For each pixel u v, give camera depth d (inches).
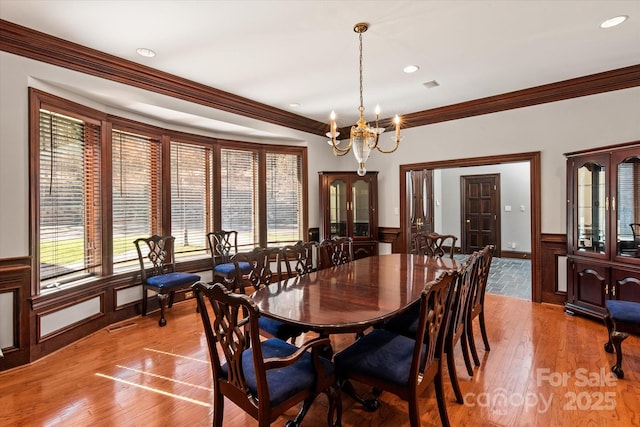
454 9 90.4
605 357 102.9
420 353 61.3
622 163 121.0
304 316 67.3
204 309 64.1
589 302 132.9
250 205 197.8
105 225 131.5
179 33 101.3
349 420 76.3
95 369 98.5
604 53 118.1
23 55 99.7
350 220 202.5
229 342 60.4
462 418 75.8
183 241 169.5
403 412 79.1
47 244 110.6
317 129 211.6
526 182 280.5
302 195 209.3
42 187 108.6
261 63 123.6
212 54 115.8
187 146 171.2
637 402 80.7
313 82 143.1
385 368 65.6
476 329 126.9
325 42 108.0
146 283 141.2
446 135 183.0
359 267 117.5
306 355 72.5
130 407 80.4
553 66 128.8
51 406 80.7
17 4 85.4
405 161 199.3
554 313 143.4
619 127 135.8
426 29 100.7
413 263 124.8
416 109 183.8
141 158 150.4
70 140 118.7
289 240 208.1
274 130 186.4
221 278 161.8
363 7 88.9
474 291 97.1
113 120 135.6
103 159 130.4
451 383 84.1
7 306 97.5
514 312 145.5
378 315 67.6
